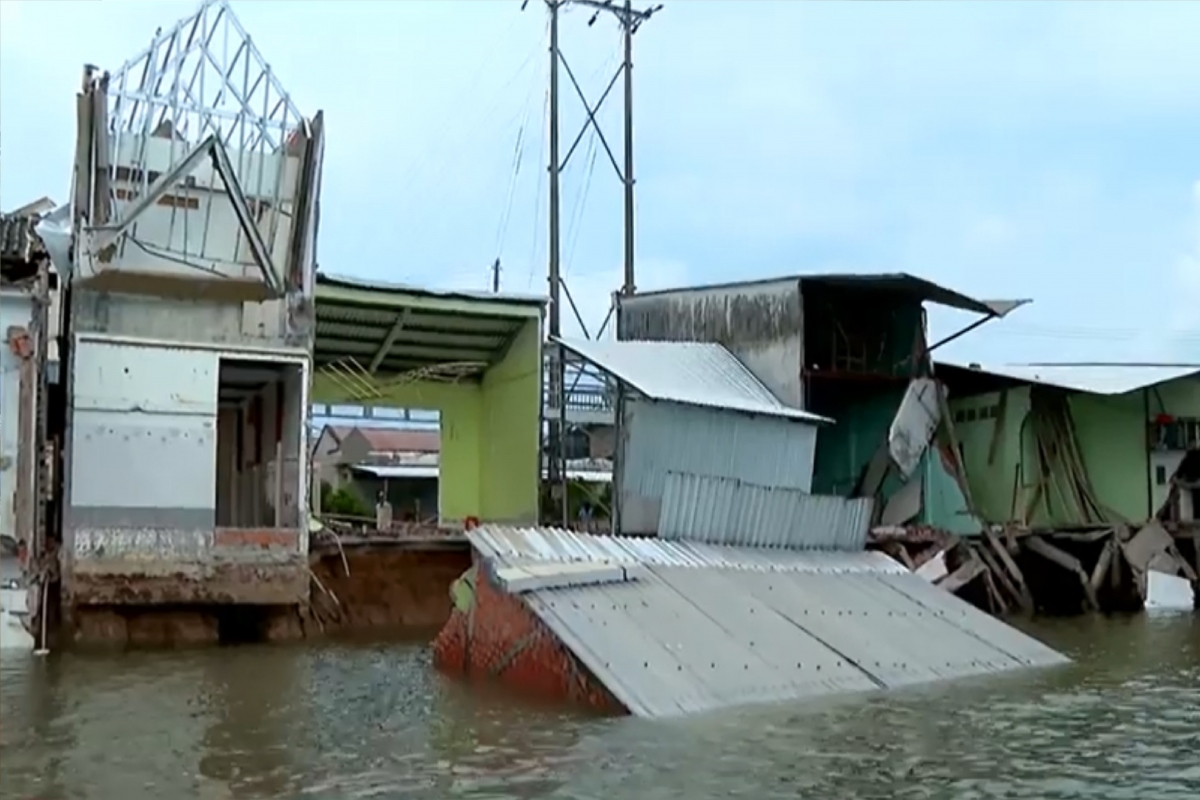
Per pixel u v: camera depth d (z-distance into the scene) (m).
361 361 29.17
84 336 21.44
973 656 18.61
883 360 33.19
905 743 12.59
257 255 22.48
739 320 32.16
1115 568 32.44
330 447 52.69
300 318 23.62
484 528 18.34
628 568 17.83
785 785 10.85
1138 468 35.22
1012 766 11.62
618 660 14.82
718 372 29.86
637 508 23.83
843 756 11.97
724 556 20.53
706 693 14.69
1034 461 34.12
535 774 11.20
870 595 20.58
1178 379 35.38
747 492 22.38
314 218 23.77
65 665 18.73
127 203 22.20
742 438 26.03
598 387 29.23
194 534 21.77
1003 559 30.95
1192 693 16.05
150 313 22.92
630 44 38.22
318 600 23.83
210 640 21.95
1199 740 12.87
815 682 15.92
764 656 16.23
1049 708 14.75
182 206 22.44
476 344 29.38
